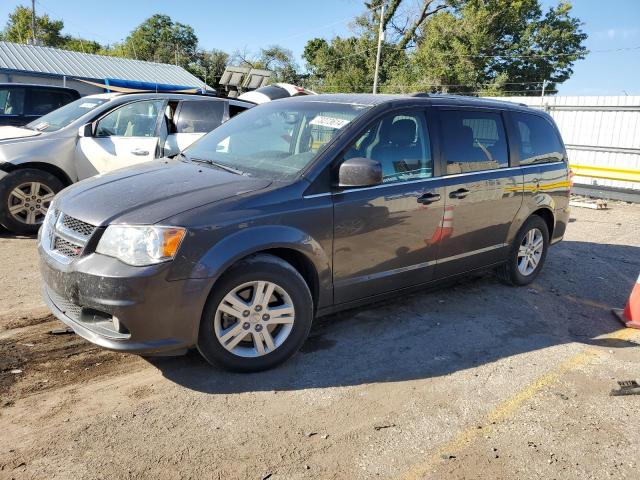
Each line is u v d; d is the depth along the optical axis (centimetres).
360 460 279
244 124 459
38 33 5847
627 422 326
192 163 414
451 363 389
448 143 450
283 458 277
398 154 414
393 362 385
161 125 718
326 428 304
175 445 282
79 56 2886
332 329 434
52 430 289
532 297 540
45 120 762
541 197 543
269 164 386
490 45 3822
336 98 442
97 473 258
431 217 430
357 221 380
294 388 342
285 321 356
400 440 297
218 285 324
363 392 343
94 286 304
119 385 336
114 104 712
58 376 343
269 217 338
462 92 3809
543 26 4012
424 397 342
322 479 263
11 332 400
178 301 309
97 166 678
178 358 371
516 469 278
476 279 583
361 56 4378
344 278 386
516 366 390
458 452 289
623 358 412
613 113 1345
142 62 3072
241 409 317
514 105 541
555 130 582
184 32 5756
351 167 354
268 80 1772
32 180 653
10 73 2430
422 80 3844
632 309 483
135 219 310
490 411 330
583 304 534
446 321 464
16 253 596
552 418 326
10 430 287
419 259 434
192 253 310
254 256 338
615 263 700
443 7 4094
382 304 493
